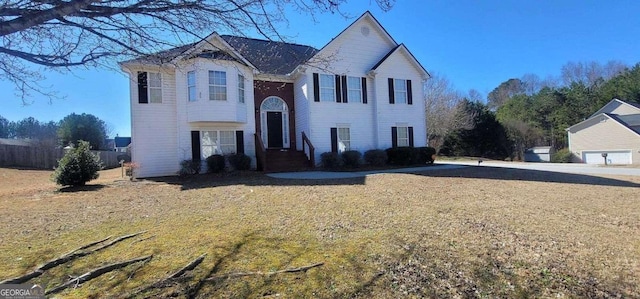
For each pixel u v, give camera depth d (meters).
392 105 18.41
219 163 14.02
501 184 10.05
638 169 15.98
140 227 5.48
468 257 4.04
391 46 18.86
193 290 3.20
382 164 17.11
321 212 6.30
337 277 3.48
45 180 17.92
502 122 40.38
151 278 3.45
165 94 14.38
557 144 40.31
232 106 14.41
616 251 4.24
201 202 7.66
